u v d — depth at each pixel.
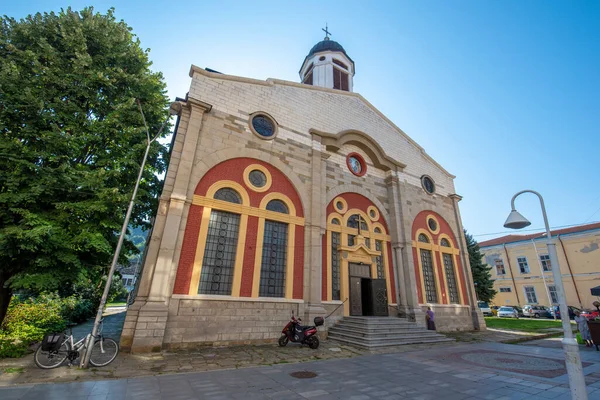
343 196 16.95
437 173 22.52
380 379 6.86
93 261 10.99
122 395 5.37
